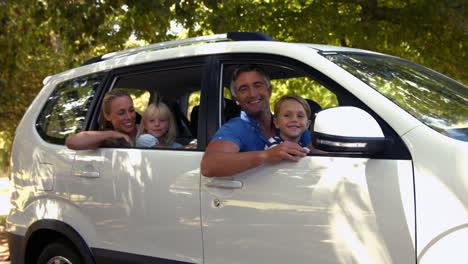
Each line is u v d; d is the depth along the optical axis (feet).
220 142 8.96
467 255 6.68
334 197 7.82
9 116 36.81
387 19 28.30
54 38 37.50
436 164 7.09
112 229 10.68
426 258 7.02
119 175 10.59
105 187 10.80
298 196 8.15
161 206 9.88
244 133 9.14
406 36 28.17
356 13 28.37
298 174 8.21
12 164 13.10
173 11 26.02
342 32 27.55
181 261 9.62
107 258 10.75
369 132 7.25
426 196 7.07
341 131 7.24
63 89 12.63
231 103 9.86
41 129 12.62
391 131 7.54
